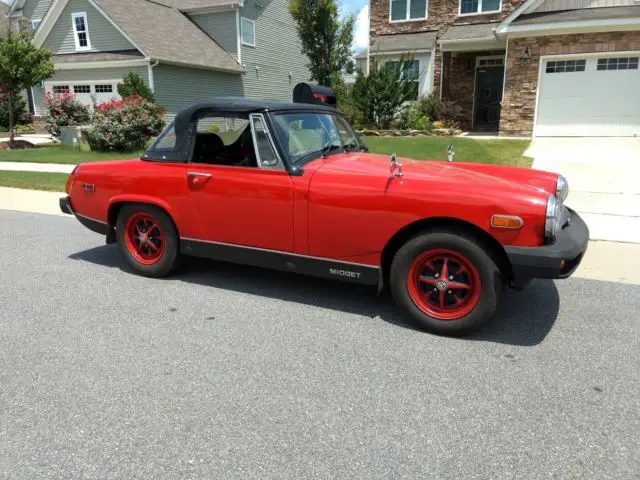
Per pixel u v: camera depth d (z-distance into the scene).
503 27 14.36
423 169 3.95
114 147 14.80
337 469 2.27
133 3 20.89
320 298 4.33
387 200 3.56
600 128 14.27
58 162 12.75
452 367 3.17
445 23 18.36
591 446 2.42
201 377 3.04
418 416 2.66
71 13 19.64
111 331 3.67
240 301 4.26
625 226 6.45
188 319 3.89
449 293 3.59
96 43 19.62
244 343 3.50
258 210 4.04
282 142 3.95
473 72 17.95
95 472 2.25
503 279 3.48
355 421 2.62
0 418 2.64
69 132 15.57
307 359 3.28
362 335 3.63
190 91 20.45
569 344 3.48
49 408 2.72
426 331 3.67
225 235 4.27
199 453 2.37
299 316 3.96
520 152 11.95
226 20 22.70
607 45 13.55
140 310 4.06
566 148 12.37
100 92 19.89
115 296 4.37
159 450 2.39
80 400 2.80
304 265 4.01
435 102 17.27
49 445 2.43
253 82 24.22
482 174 4.02
